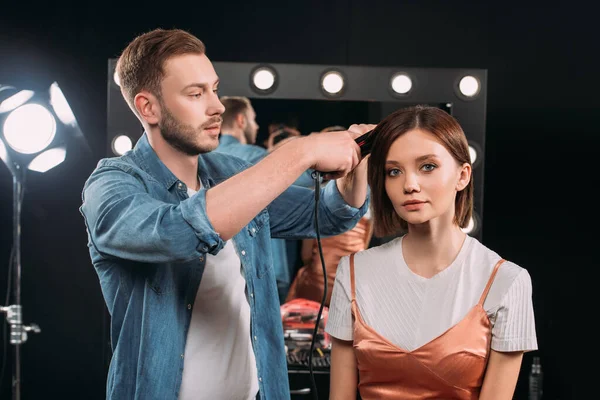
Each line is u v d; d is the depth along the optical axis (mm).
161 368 1812
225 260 1911
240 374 1904
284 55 4211
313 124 3439
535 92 4199
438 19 4215
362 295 1736
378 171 1707
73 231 4121
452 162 1669
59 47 4109
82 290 4125
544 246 4195
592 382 4102
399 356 1655
